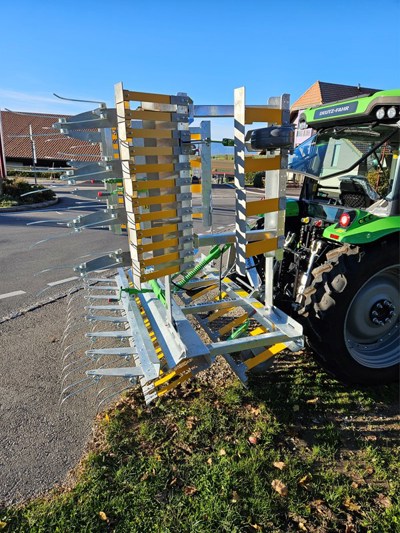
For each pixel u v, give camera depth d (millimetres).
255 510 1897
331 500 1966
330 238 2738
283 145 2166
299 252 3189
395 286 3006
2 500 1942
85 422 2496
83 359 3090
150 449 2264
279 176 2373
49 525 1807
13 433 2387
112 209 2178
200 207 2686
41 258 6320
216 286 3625
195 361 2381
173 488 2010
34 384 2881
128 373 2230
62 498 1943
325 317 2680
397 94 2486
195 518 1845
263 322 2793
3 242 7488
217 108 2346
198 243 2354
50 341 3514
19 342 3494
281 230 2518
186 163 2178
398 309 3053
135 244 2064
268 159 2273
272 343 2537
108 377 2975
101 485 2006
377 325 2982
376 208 2842
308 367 3133
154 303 3004
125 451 2244
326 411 2645
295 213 3539
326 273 2748
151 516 1858
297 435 2408
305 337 2885
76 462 2182
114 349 2447
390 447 2338
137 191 2000
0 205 11922
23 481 2053
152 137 1994
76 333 3668
